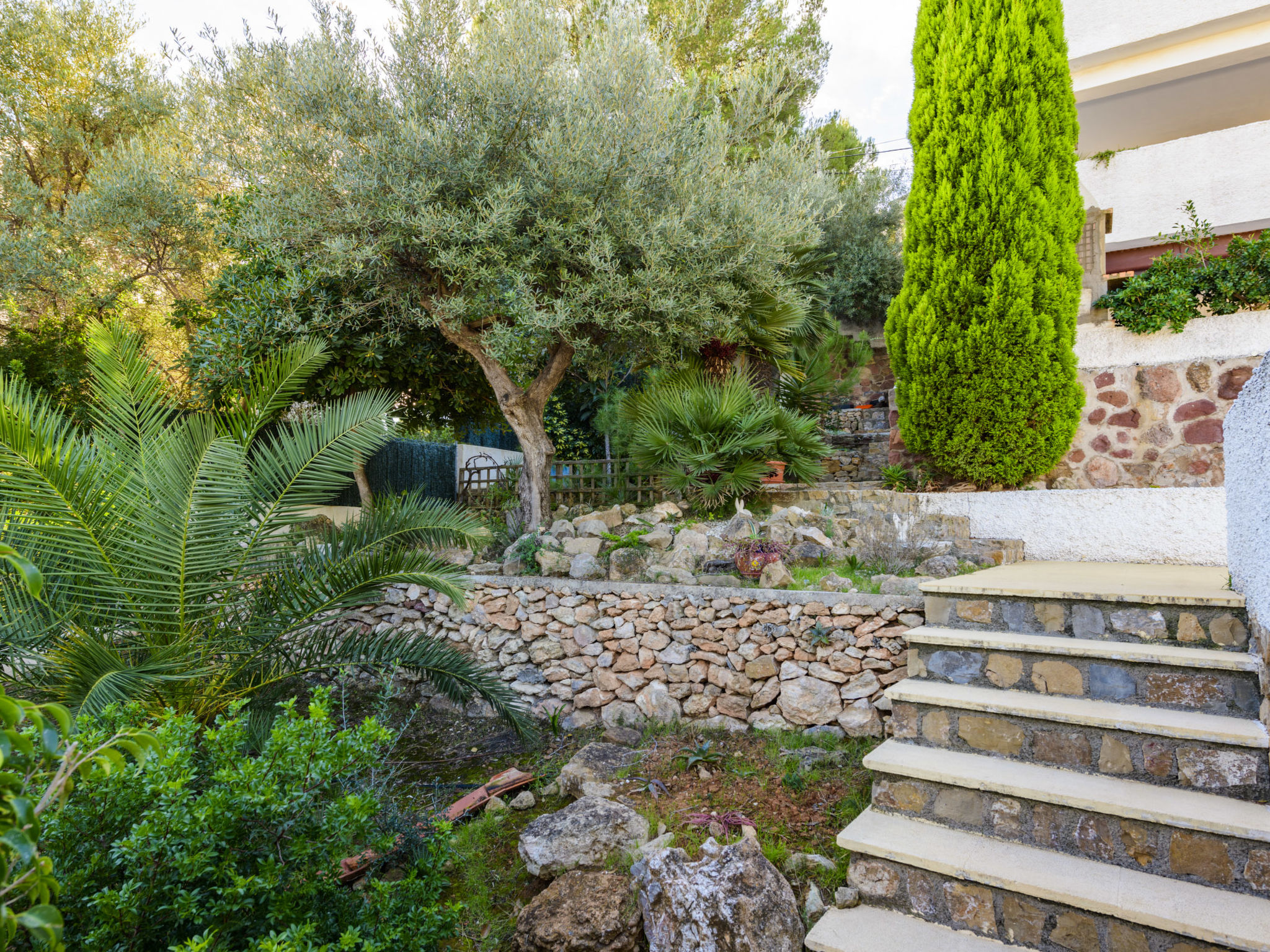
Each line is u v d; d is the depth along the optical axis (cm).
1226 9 753
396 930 213
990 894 218
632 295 552
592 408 1141
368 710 524
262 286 588
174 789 192
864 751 371
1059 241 519
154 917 191
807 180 634
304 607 403
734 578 465
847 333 1350
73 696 331
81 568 348
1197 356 545
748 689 428
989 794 240
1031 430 514
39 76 1103
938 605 333
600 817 301
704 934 222
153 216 974
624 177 554
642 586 473
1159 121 950
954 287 532
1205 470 535
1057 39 526
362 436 419
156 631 361
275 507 396
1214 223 823
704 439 604
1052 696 272
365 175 528
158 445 371
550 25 564
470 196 571
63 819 187
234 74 567
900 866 235
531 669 513
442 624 562
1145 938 193
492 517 757
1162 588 295
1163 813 207
